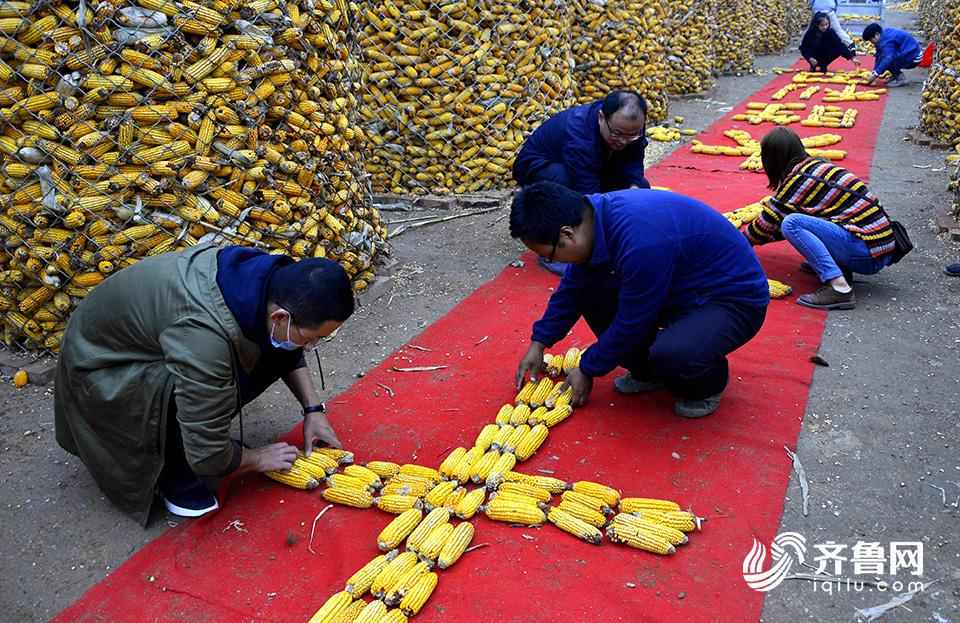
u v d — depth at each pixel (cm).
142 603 257
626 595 254
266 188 446
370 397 388
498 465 315
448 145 729
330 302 262
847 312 478
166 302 268
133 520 301
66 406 294
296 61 450
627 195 325
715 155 932
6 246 405
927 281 521
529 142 581
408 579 256
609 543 280
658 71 1055
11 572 274
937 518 290
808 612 247
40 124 385
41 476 332
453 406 378
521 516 289
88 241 404
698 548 276
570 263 326
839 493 306
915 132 959
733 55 1625
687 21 1284
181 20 392
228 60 413
